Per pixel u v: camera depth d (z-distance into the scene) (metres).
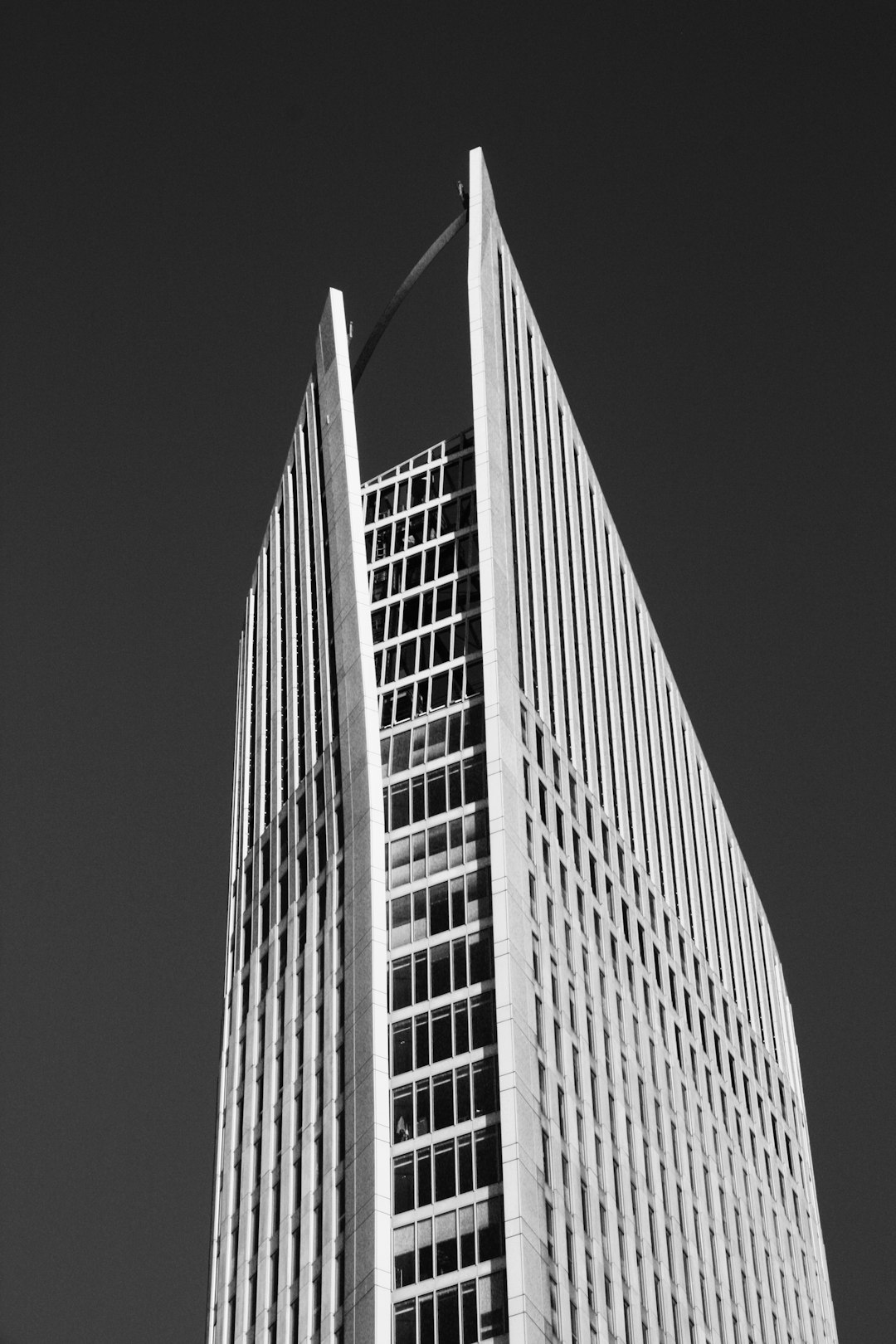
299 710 153.88
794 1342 158.62
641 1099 142.12
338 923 137.12
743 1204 157.50
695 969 163.25
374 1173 122.50
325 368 161.25
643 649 172.00
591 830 147.88
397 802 138.00
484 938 129.50
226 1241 135.38
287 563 163.75
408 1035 128.00
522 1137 121.62
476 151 159.88
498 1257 117.81
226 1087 144.88
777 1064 178.62
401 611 147.75
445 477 154.12
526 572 148.12
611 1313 125.19
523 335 160.25
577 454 167.50
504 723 137.25
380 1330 117.25
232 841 160.62
